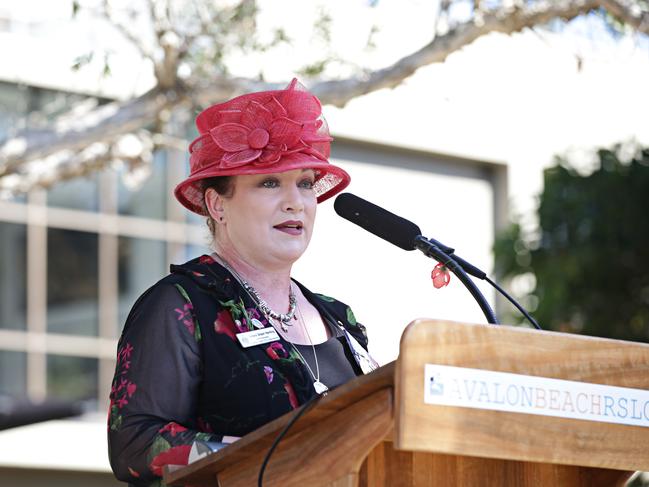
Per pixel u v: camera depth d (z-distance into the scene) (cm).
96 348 1820
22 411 1387
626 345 352
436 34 1042
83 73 1462
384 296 1941
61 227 1809
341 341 498
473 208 2097
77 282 1816
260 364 451
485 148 2078
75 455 1777
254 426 443
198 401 446
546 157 2111
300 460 351
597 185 1485
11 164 1054
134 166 1173
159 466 411
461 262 455
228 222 498
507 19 1040
